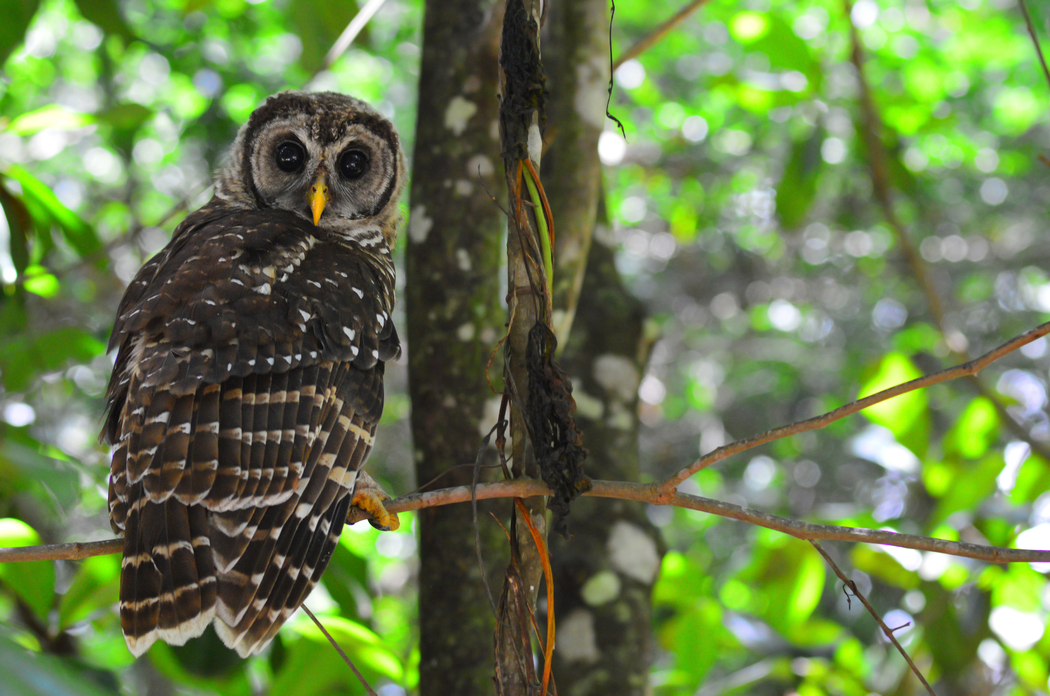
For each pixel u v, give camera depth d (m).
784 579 10.67
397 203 8.09
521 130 4.66
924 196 20.88
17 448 5.70
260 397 5.29
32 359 10.15
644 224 30.31
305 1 10.72
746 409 28.06
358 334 5.91
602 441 8.56
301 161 7.58
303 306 5.75
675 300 31.31
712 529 24.05
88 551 4.95
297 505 5.19
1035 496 10.40
